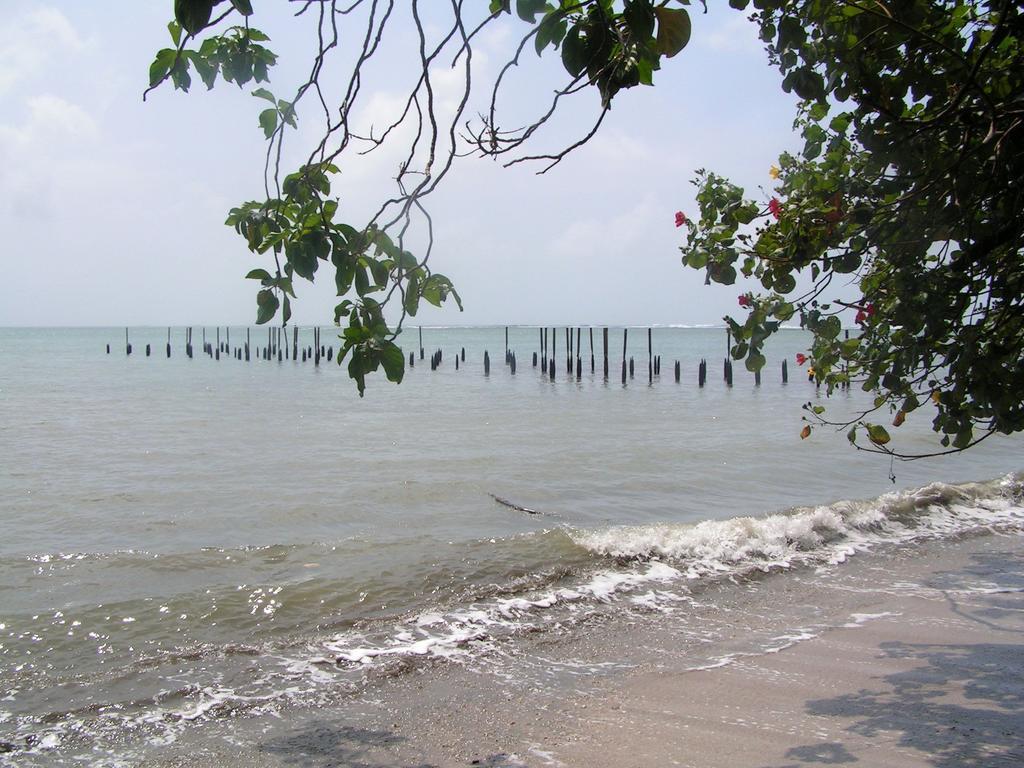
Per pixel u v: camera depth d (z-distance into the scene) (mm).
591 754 4465
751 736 4621
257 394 33688
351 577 7887
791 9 3430
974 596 7262
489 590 7492
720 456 17547
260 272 2754
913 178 3463
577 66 2352
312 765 4414
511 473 15555
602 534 9172
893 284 3758
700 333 177000
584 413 26688
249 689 5453
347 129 2770
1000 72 3281
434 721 4926
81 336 146000
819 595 7352
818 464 16469
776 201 3881
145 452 18078
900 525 9859
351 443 19719
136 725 4934
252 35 2895
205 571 8367
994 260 3426
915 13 3223
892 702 5035
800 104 4367
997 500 10945
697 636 6340
